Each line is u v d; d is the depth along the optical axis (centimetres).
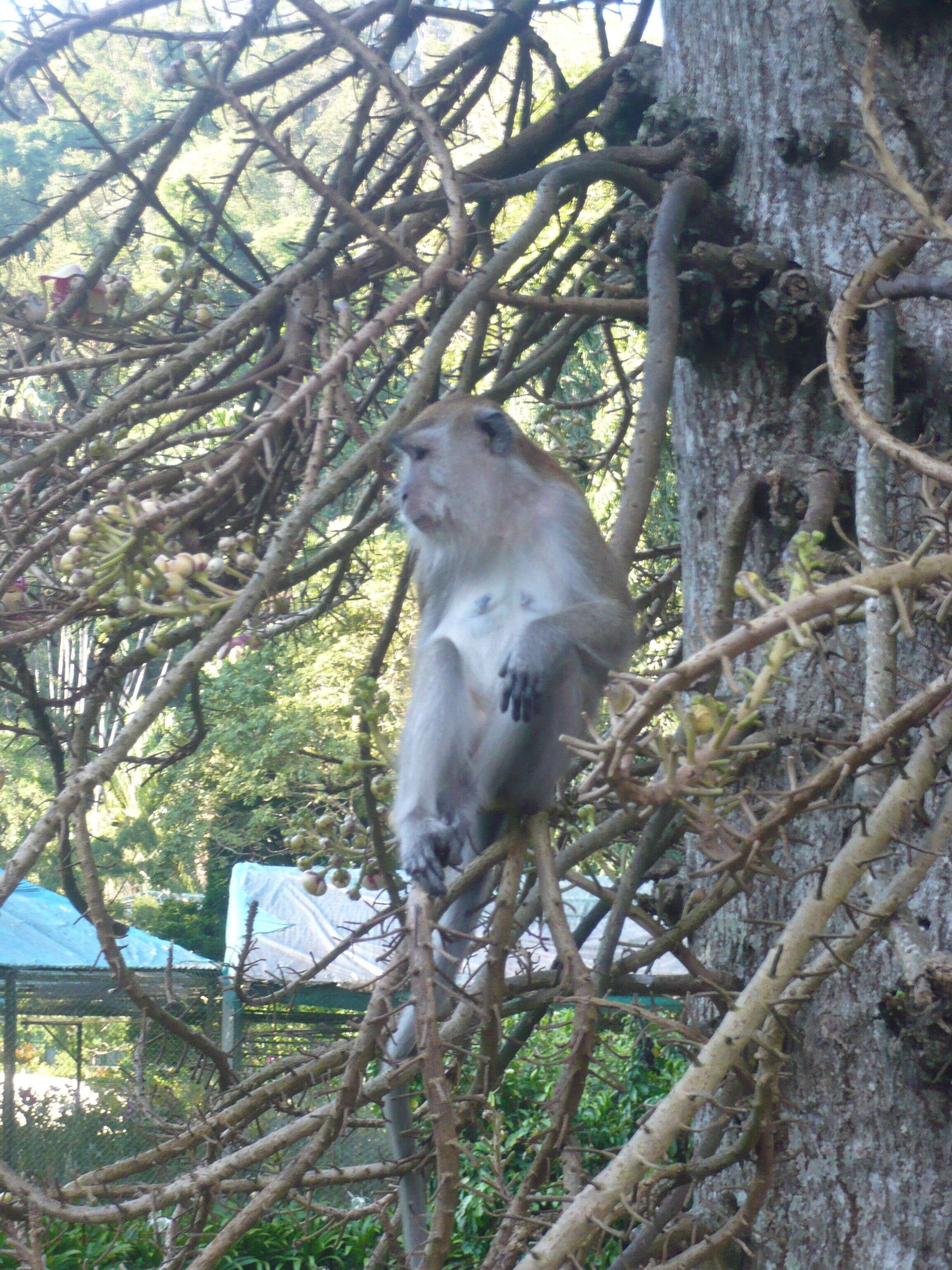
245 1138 337
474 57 586
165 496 436
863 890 279
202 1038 337
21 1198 280
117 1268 743
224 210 541
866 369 362
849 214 434
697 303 434
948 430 407
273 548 321
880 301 320
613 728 202
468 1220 830
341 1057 347
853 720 393
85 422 391
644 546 825
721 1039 232
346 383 537
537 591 441
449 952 388
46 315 473
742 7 464
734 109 462
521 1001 367
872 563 307
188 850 1836
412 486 449
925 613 290
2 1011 1130
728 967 420
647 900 452
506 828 393
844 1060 385
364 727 338
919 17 430
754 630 197
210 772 1717
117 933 346
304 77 824
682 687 193
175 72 413
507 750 384
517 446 454
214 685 1622
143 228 539
